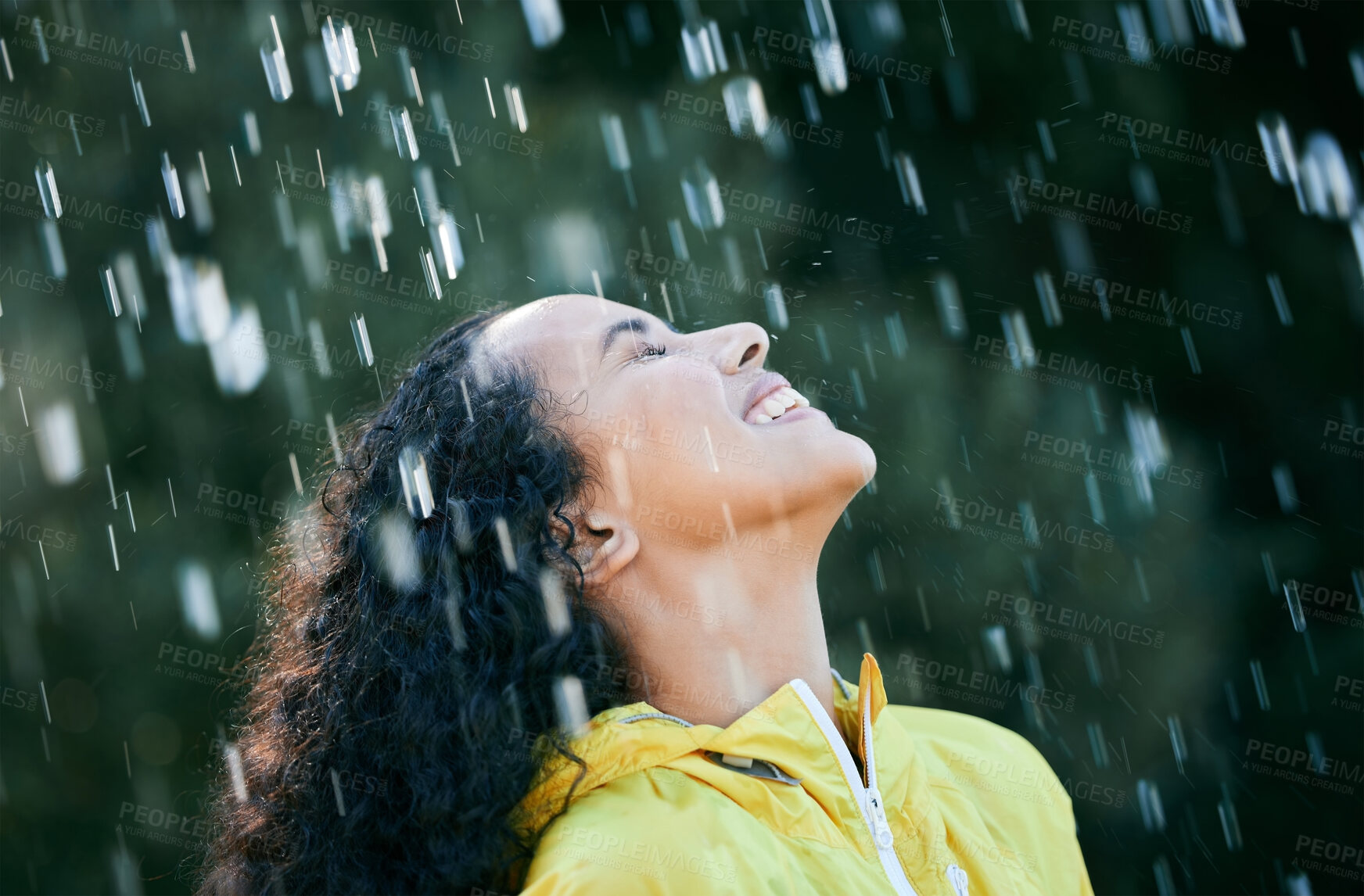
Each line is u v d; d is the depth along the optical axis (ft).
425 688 5.10
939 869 4.87
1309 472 13.89
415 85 13.84
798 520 5.17
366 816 5.08
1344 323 13.57
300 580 6.41
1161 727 13.98
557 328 5.67
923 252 14.01
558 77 14.10
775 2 14.06
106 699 14.53
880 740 5.11
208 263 13.89
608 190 13.82
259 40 14.02
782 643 5.16
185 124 14.12
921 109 13.96
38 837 14.67
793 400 5.79
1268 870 13.85
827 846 4.50
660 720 4.75
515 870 4.74
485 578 5.27
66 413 14.33
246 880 5.57
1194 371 13.94
